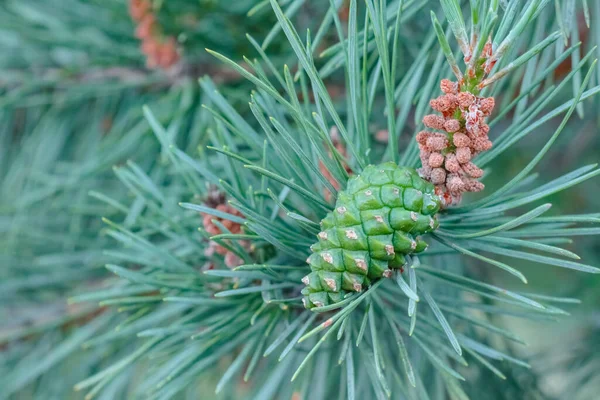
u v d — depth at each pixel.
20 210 0.55
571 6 0.43
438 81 0.43
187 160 0.44
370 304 0.41
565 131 0.64
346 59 0.42
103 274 0.55
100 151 0.54
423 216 0.40
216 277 0.44
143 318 0.47
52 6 0.54
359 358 0.47
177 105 0.53
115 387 0.52
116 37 0.54
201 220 0.46
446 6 0.39
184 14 0.51
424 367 0.47
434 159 0.40
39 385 0.55
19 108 0.61
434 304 0.40
